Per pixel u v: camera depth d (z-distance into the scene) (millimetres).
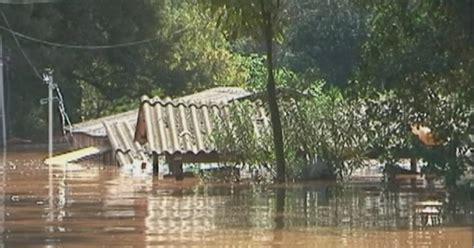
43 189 35719
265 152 39406
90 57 89438
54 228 24125
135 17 90750
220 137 40219
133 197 32219
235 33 38969
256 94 41438
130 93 93438
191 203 30062
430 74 33875
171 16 92438
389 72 34094
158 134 42688
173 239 22203
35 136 85000
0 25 82688
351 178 38719
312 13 88312
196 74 92688
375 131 36531
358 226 24219
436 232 23047
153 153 41906
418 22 33938
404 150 35281
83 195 33062
